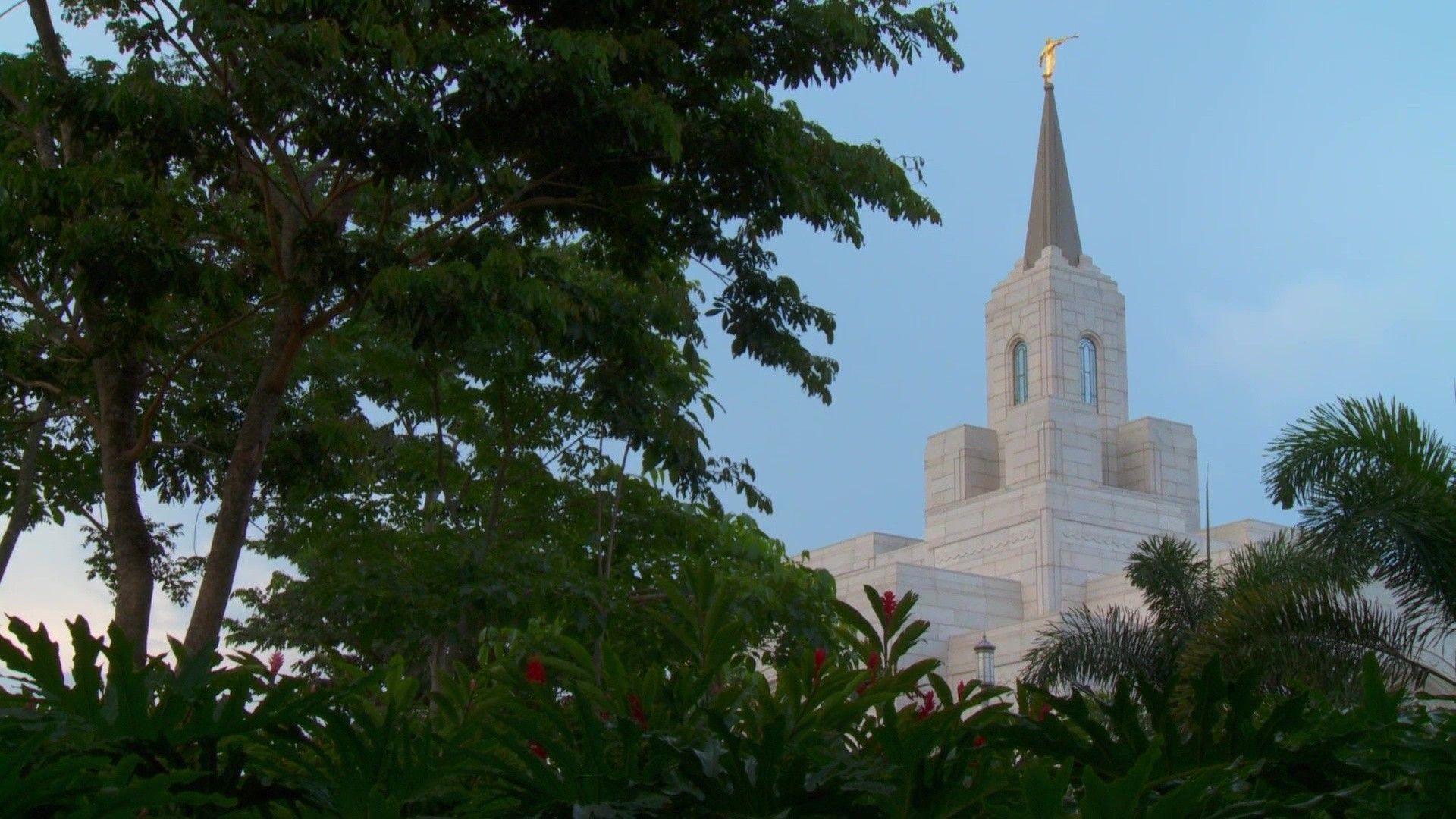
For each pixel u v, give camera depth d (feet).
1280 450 50.37
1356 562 47.85
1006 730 8.89
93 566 63.93
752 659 13.02
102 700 8.29
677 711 9.95
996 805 7.96
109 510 45.14
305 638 73.26
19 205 40.47
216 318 50.14
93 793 7.34
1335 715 10.33
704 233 45.47
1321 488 49.03
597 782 8.43
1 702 8.57
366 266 40.73
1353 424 49.75
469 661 53.26
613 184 43.29
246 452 42.80
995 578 182.70
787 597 48.26
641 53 41.83
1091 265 216.74
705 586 10.76
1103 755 8.87
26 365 50.24
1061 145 226.58
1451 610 47.44
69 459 60.23
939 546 198.80
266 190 42.52
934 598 175.01
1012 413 208.13
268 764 8.85
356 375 62.44
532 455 61.26
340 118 37.11
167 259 41.34
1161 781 8.13
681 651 43.98
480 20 41.73
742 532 58.29
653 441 55.36
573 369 59.31
